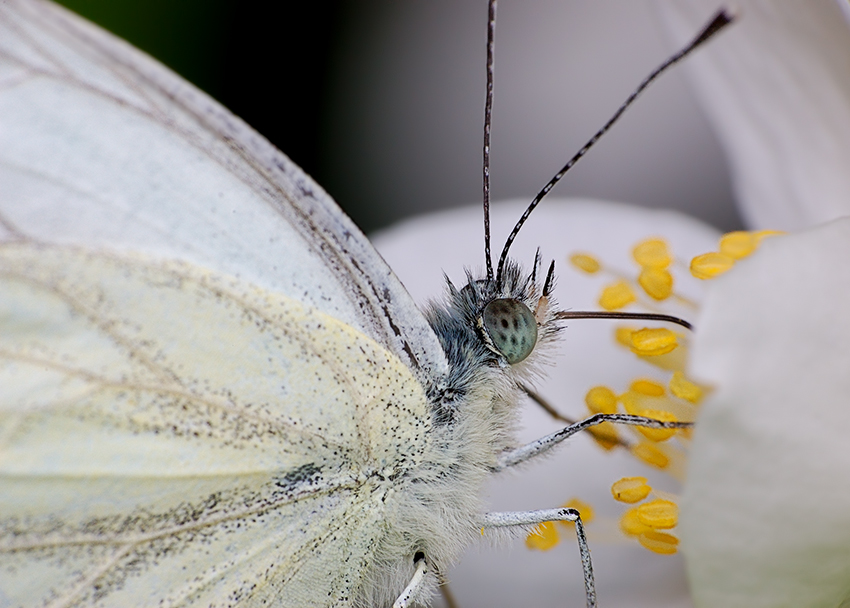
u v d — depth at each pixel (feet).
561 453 0.41
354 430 0.38
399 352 0.38
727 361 0.36
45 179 0.37
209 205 0.38
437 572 0.39
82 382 0.37
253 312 0.38
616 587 0.40
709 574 0.36
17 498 0.37
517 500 0.41
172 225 0.38
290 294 0.38
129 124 0.38
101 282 0.37
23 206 0.37
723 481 0.36
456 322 0.39
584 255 0.41
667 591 0.40
